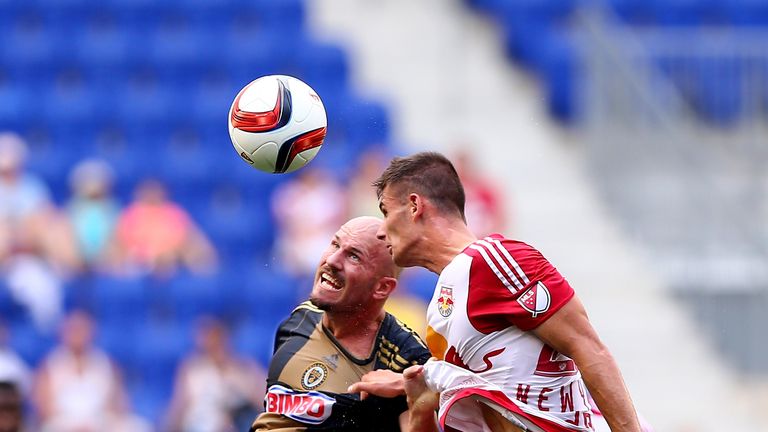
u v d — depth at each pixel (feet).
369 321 64.03
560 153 179.22
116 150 183.21
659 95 168.76
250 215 170.81
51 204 176.96
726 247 153.58
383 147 180.65
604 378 56.34
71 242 157.38
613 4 200.75
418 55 200.44
